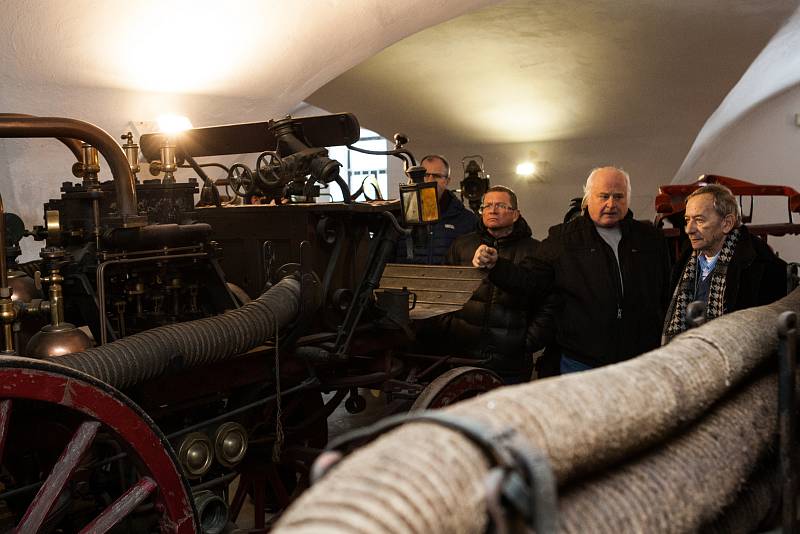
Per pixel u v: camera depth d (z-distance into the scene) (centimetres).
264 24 508
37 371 196
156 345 247
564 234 346
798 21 789
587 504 108
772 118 1139
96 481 267
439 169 448
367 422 536
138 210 303
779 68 973
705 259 295
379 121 1047
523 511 86
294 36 533
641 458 123
